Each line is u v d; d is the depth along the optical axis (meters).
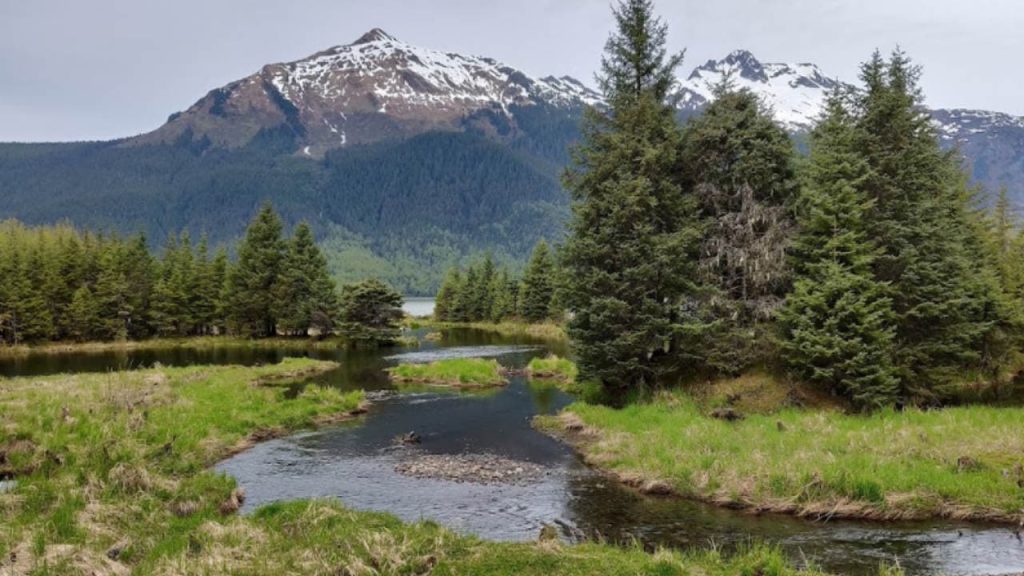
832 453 19.80
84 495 15.86
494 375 45.12
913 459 19.16
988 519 16.22
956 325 28.83
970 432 21.72
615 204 29.31
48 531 13.57
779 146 30.02
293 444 26.12
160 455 20.69
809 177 29.67
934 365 29.20
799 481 17.55
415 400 37.00
